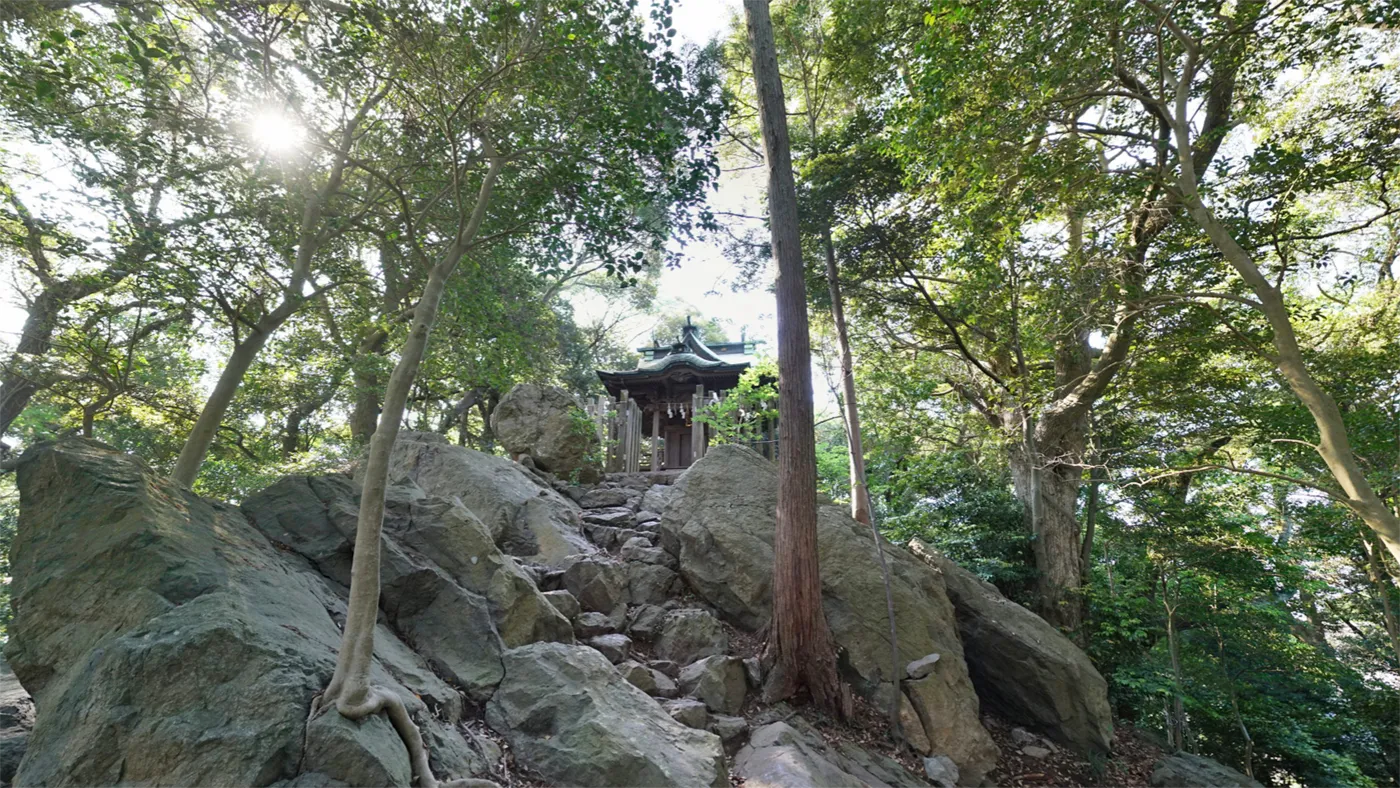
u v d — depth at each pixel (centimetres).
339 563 612
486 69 586
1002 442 1383
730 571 871
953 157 987
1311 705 1236
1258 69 997
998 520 1295
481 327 968
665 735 517
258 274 825
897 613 850
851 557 899
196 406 1200
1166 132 1086
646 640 782
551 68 591
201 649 382
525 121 644
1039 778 797
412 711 448
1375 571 1068
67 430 1166
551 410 1330
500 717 519
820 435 2723
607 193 680
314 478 688
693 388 1739
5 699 490
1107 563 1334
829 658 739
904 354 1656
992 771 773
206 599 420
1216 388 1247
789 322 829
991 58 940
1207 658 1153
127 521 456
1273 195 947
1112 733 884
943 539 1262
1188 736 1145
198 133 747
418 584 597
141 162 714
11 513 1342
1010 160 1013
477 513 951
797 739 615
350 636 409
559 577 826
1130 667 1105
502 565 665
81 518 461
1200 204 826
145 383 1171
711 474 991
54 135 660
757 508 934
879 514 1535
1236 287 1077
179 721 356
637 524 1081
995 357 1517
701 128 666
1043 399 1277
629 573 902
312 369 1398
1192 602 1137
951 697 784
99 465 495
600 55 611
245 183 781
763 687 722
